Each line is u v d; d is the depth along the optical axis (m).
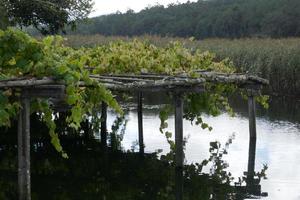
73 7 20.05
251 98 12.80
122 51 12.25
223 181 9.34
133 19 59.97
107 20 60.69
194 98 11.95
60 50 9.98
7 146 12.24
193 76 10.39
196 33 53.53
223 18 51.62
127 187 8.98
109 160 10.99
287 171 9.99
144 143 12.70
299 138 13.02
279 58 22.61
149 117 16.48
